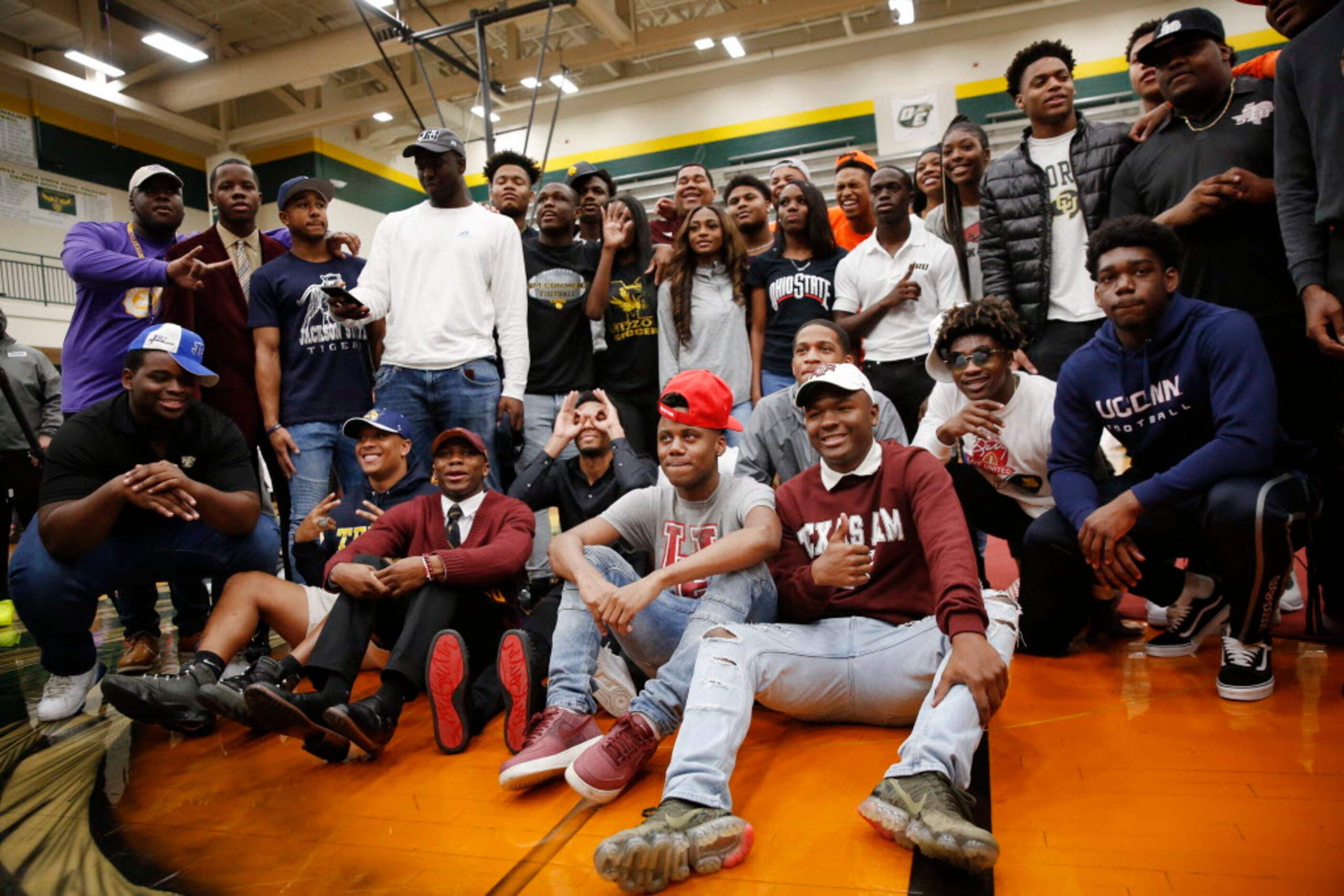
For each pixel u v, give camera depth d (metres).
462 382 3.01
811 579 1.82
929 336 3.19
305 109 13.51
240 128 13.49
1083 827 1.43
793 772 1.73
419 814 1.69
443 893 1.36
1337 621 2.34
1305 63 2.09
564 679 1.83
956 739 1.41
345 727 1.88
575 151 14.38
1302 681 2.04
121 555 2.38
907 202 3.30
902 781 1.38
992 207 3.08
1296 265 2.10
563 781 1.82
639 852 1.27
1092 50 11.83
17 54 11.23
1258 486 1.92
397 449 2.80
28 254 11.47
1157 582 2.35
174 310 2.95
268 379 3.05
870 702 1.79
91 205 12.21
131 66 12.22
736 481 1.99
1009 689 2.18
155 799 1.84
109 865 1.54
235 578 2.40
